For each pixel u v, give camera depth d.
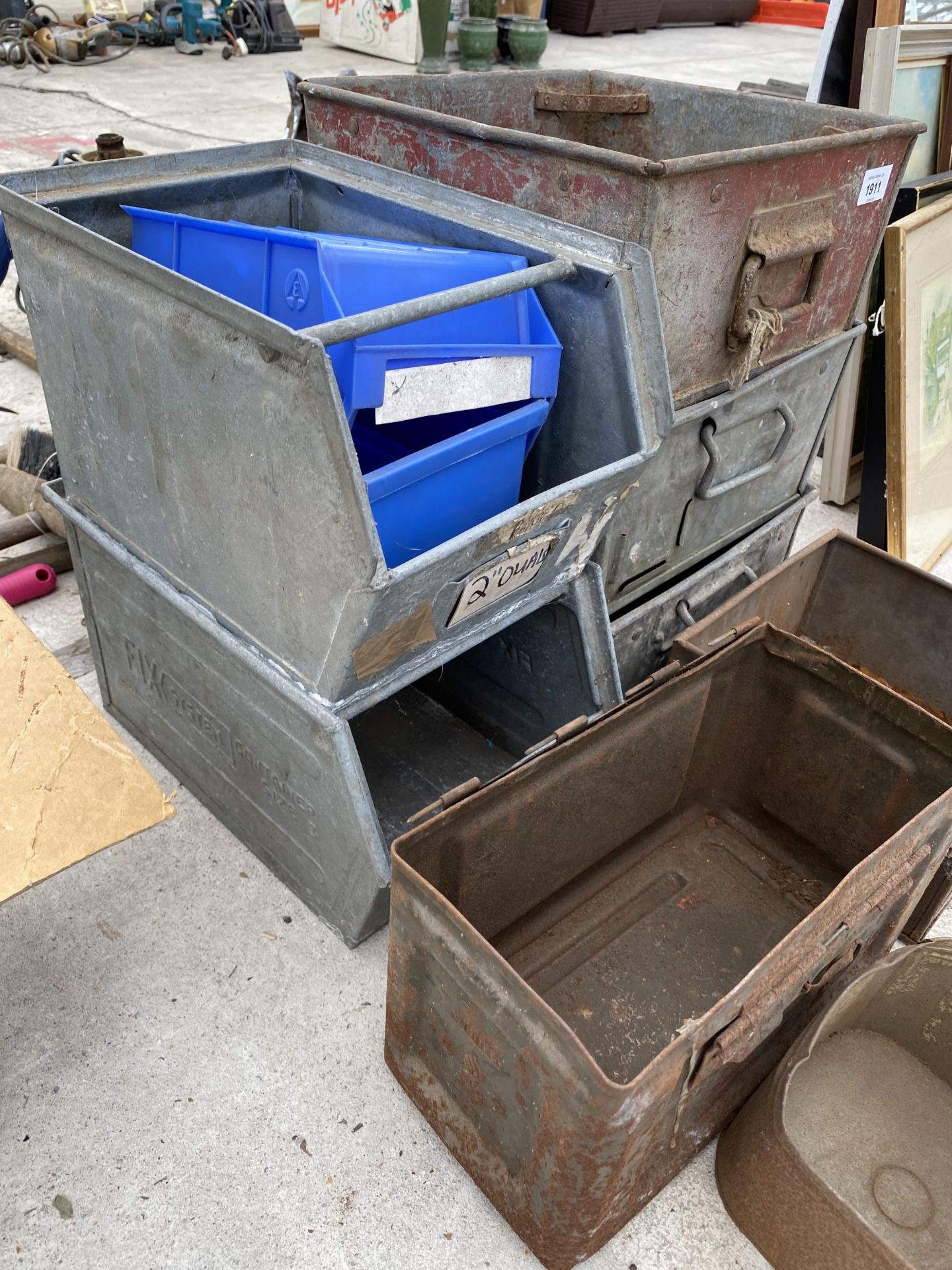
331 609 1.41
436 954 1.30
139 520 1.76
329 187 1.98
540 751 1.59
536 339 1.73
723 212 1.77
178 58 8.92
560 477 1.87
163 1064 1.63
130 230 1.88
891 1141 1.54
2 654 1.45
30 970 1.75
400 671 1.62
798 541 3.18
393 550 1.57
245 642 1.66
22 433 2.81
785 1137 1.33
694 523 2.29
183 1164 1.50
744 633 1.86
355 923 1.78
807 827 1.99
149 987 1.74
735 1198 1.46
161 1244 1.41
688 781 2.05
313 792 1.69
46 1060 1.62
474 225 1.74
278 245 1.64
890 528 2.85
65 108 7.00
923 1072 1.65
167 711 2.04
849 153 1.96
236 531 1.52
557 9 10.30
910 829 1.47
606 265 1.58
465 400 1.55
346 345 1.39
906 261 2.55
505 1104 1.30
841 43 3.09
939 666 2.39
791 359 2.21
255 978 1.77
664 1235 1.46
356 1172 1.51
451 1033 1.37
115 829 1.22
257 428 1.35
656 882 1.98
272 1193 1.48
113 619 2.03
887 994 1.60
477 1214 1.48
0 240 1.87
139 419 1.59
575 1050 1.10
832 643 2.56
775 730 1.95
